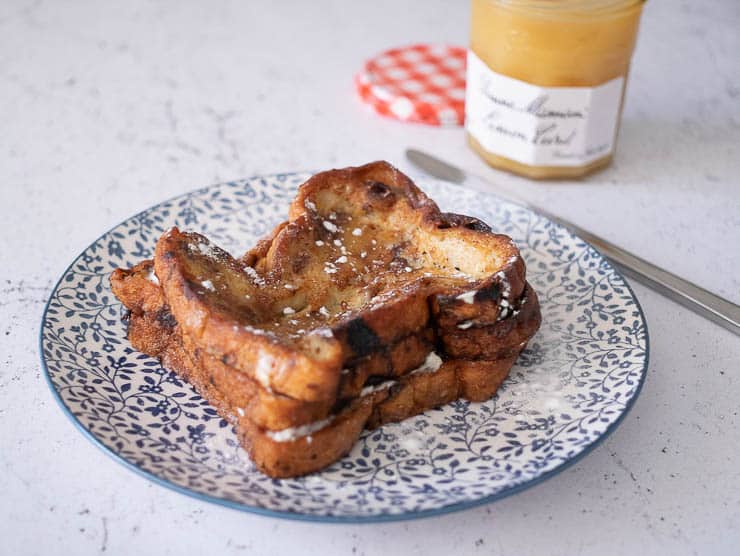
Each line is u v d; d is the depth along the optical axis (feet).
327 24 1.66
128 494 0.79
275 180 1.12
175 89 1.47
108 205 1.20
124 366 0.86
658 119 1.39
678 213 1.19
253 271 0.85
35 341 0.96
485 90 1.20
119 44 1.59
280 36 1.62
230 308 0.79
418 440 0.80
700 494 0.80
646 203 1.21
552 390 0.85
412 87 1.42
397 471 0.76
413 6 1.73
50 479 0.80
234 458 0.77
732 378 0.92
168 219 1.05
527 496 0.79
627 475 0.81
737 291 1.05
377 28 1.65
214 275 0.83
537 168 1.22
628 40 1.14
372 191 0.93
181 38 1.61
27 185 1.23
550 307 0.95
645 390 0.91
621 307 0.93
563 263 1.01
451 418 0.83
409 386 0.82
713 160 1.30
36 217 1.17
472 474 0.75
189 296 0.78
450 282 0.84
